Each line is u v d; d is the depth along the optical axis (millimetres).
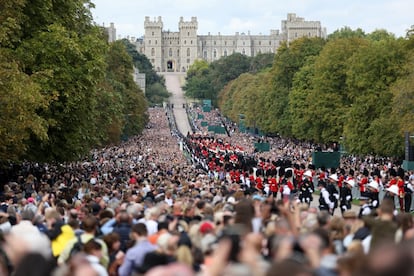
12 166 83250
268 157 145750
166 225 25438
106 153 153000
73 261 16188
